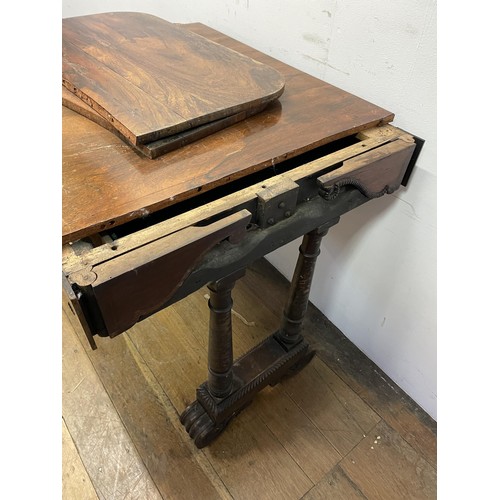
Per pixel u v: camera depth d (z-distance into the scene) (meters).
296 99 0.73
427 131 0.69
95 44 0.77
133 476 0.87
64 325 1.12
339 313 1.16
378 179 0.65
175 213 0.61
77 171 0.53
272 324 1.19
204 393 0.89
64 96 0.65
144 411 0.97
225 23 1.01
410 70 0.67
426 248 0.80
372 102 0.75
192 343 1.11
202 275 0.54
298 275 0.85
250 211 0.54
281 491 0.86
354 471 0.90
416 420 1.00
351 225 0.95
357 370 1.10
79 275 0.42
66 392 0.99
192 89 0.65
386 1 0.65
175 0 1.15
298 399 1.02
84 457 0.89
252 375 0.93
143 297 0.47
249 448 0.92
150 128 0.55
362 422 0.98
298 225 0.61
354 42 0.73
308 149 0.62
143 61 0.73
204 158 0.57
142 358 1.07
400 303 0.93
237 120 0.64
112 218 0.46
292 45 0.86
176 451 0.91
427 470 0.91
